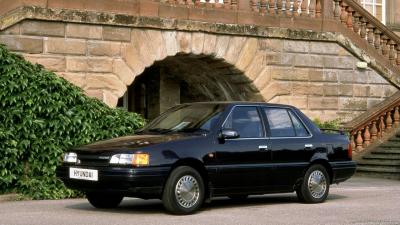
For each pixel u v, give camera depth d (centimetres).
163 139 1273
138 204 1459
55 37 1852
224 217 1234
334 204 1455
